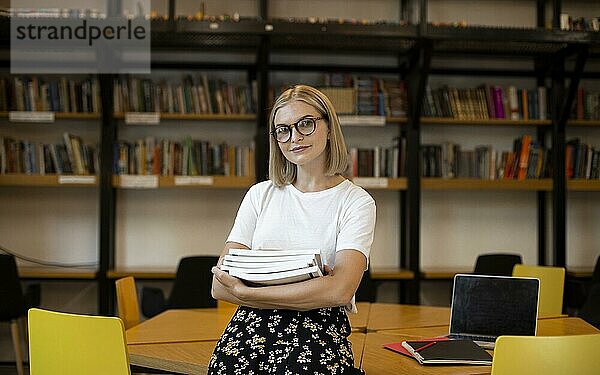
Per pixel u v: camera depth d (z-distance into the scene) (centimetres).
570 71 623
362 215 212
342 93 579
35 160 571
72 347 241
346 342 207
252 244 221
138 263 611
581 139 635
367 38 529
